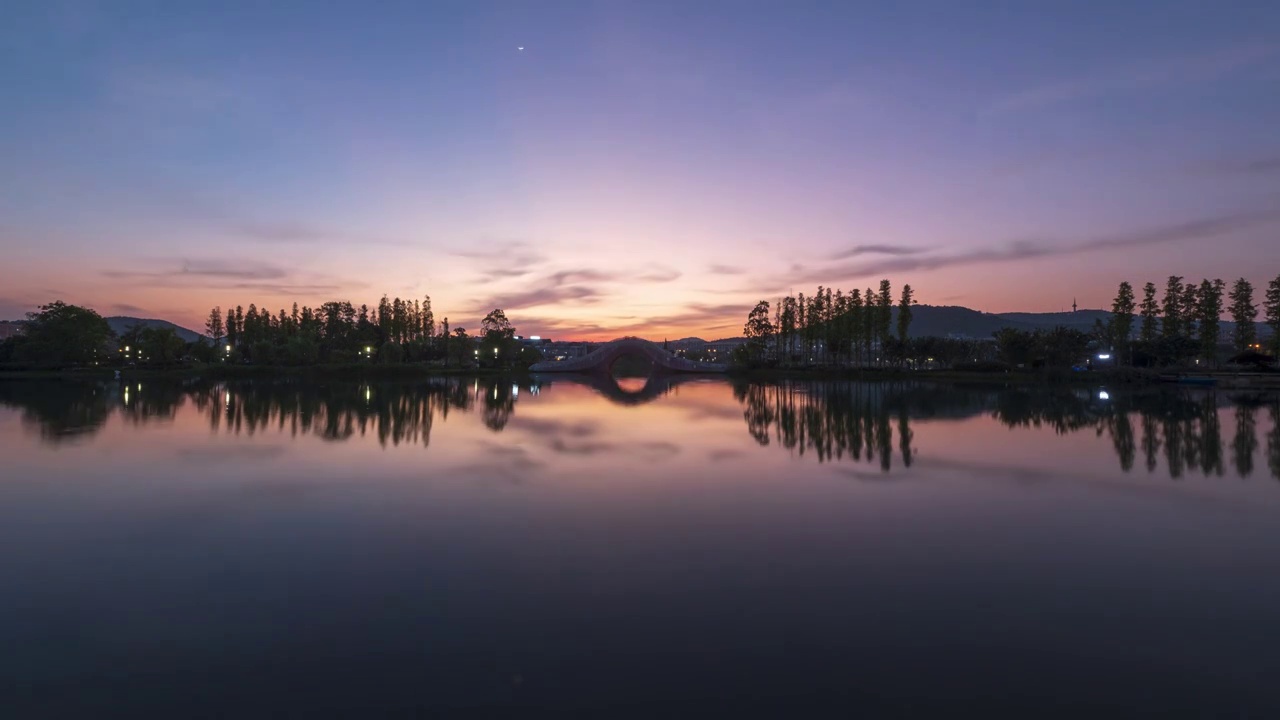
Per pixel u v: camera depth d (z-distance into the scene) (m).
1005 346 115.81
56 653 11.35
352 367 119.81
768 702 9.80
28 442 34.25
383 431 39.84
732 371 151.75
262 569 15.31
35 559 16.03
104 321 133.75
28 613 12.93
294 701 9.86
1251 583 14.58
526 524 19.05
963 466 28.44
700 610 13.02
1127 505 21.53
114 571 15.20
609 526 18.89
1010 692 10.09
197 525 18.86
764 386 104.38
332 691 10.10
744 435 39.31
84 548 16.84
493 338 158.00
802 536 17.98
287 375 115.94
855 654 11.27
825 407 59.34
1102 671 10.75
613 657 11.12
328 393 74.00
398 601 13.44
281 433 38.34
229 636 11.92
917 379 113.25
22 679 10.51
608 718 9.38
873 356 157.12
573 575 14.94
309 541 17.39
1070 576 14.98
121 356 142.00
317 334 152.88
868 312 136.25
